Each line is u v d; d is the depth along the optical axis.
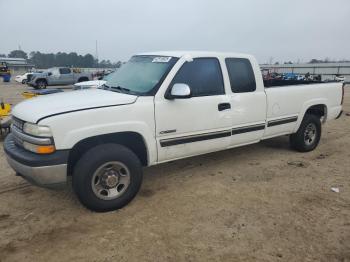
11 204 4.31
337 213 4.07
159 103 4.30
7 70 41.66
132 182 4.16
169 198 4.46
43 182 3.69
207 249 3.32
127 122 4.05
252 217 3.95
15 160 3.84
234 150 6.69
